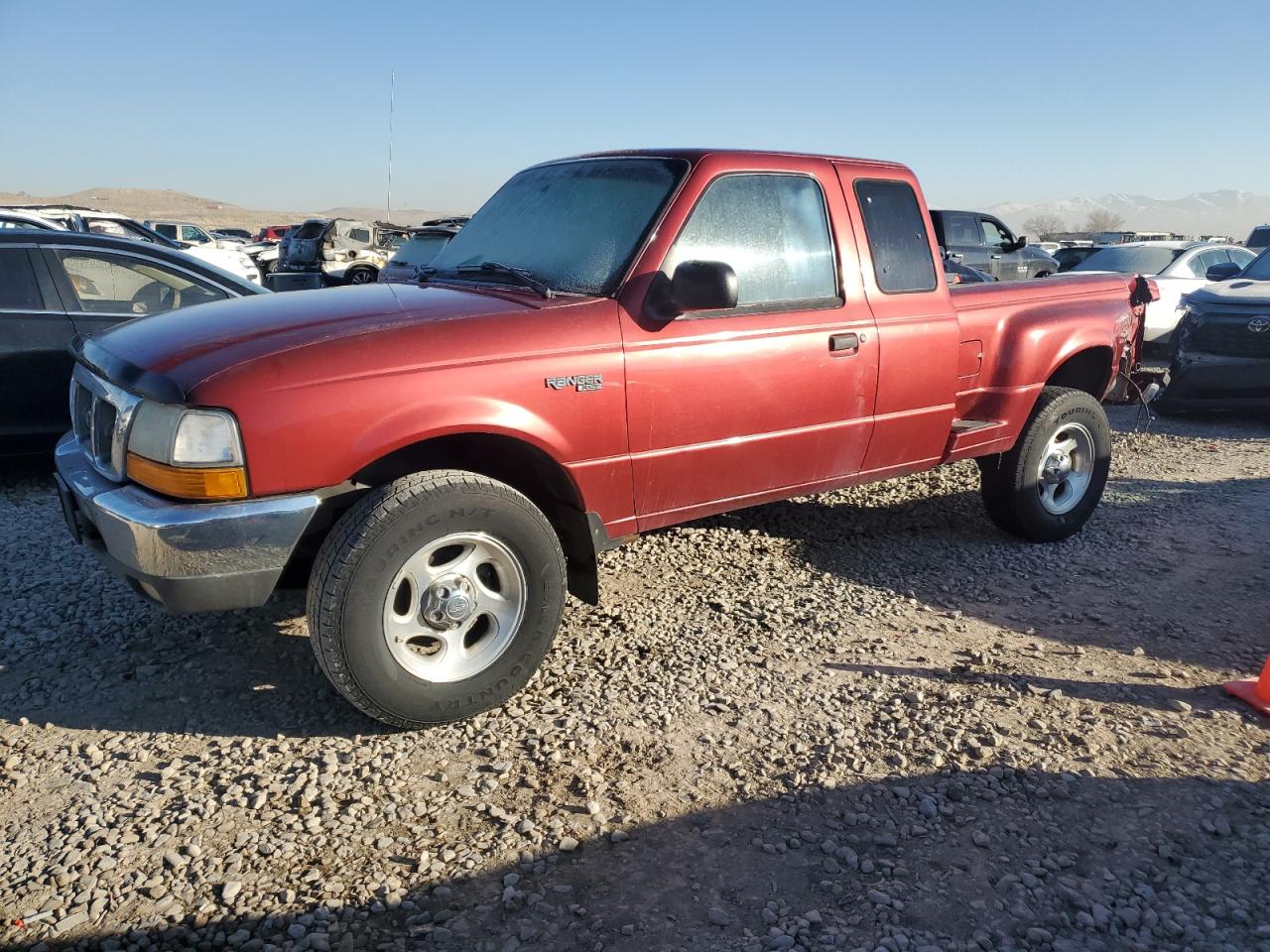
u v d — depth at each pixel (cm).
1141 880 257
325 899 242
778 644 400
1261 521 591
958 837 274
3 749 310
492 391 319
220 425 284
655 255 361
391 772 300
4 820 273
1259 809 291
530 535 324
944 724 336
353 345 304
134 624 404
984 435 489
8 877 249
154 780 295
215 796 286
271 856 258
